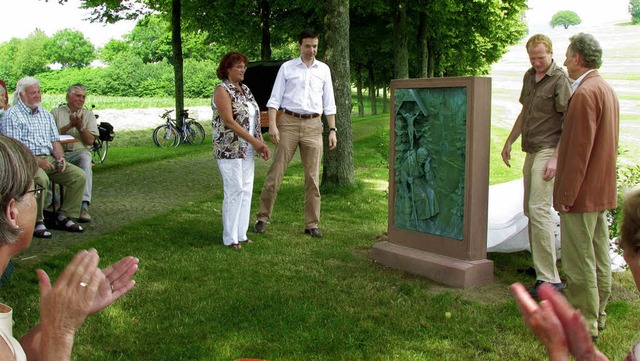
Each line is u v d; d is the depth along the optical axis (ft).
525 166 18.78
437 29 88.69
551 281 18.04
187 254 21.40
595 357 4.61
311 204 24.76
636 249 6.23
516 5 91.86
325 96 24.73
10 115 23.52
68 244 22.82
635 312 17.52
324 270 20.16
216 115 22.30
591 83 14.58
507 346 14.85
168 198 32.58
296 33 80.89
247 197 23.03
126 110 135.95
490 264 19.31
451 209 19.67
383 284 18.92
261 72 66.08
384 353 14.35
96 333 14.90
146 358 13.83
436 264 19.38
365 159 47.93
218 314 16.20
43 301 5.65
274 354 14.16
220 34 85.92
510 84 252.42
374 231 25.67
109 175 40.50
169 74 249.34
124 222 26.73
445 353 14.46
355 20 85.56
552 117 17.95
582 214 14.88
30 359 6.54
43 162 23.70
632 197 6.34
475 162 18.89
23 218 5.53
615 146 14.85
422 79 20.01
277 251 22.16
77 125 25.96
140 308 16.44
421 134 20.34
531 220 18.20
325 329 15.44
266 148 22.54
